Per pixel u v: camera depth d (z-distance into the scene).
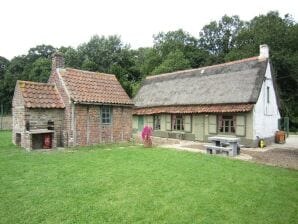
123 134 20.83
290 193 8.51
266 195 8.22
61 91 18.53
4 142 19.61
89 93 19.17
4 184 8.67
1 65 65.81
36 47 66.62
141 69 56.19
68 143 17.83
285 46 49.66
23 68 61.94
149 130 18.42
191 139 25.55
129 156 13.83
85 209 6.77
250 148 20.92
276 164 13.43
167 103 27.55
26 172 10.22
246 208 7.18
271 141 24.30
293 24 55.91
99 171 10.50
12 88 52.81
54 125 17.77
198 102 24.62
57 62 19.48
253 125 21.38
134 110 30.92
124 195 7.82
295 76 47.12
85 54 56.84
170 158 13.42
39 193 7.85
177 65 49.69
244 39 57.94
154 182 9.13
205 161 12.91
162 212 6.71
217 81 25.48
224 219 6.49
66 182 8.96
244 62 25.03
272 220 6.51
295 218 6.66
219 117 23.56
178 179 9.56
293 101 47.97
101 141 19.41
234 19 69.69
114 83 21.92
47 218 6.25
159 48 64.44
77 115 18.08
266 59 23.53
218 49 69.75
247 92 22.00
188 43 67.81
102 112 19.50
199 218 6.47
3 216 6.32
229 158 14.22
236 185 9.10
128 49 60.31
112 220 6.22
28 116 16.78
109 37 58.50
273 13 58.12
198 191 8.35
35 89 17.97
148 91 31.95
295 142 25.94
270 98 24.31
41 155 14.00
